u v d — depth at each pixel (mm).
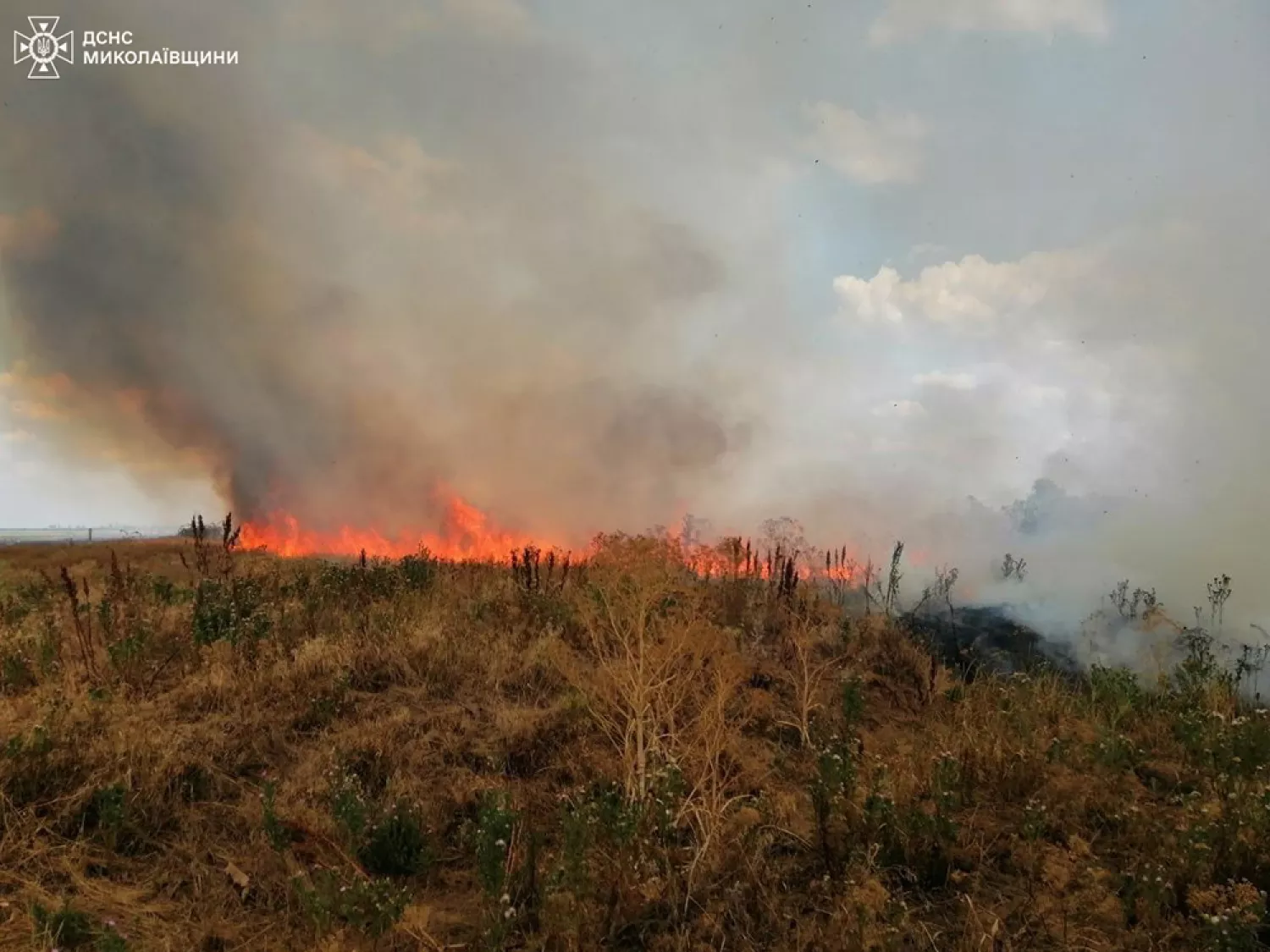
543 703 5270
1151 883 3273
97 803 3688
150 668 5395
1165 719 5637
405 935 3061
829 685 6070
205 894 3320
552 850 3662
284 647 5797
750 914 3316
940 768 4273
